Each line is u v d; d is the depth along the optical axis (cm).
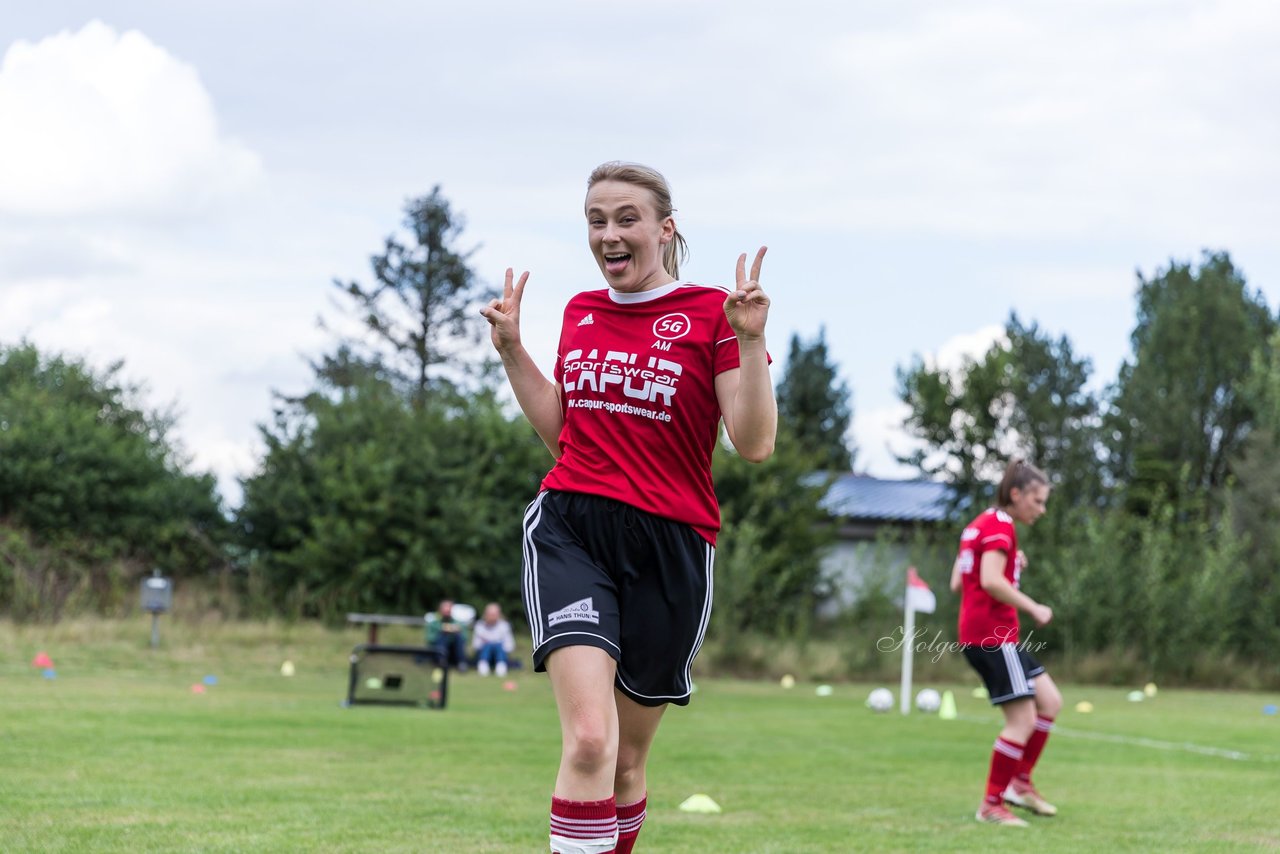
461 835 677
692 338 446
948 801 910
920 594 1984
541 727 1452
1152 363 4941
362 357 5662
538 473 3584
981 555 842
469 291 5747
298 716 1473
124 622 2881
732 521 3388
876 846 690
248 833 659
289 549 3444
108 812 717
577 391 455
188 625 2939
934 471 3953
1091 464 3966
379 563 3250
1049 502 3319
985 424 3881
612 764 413
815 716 1827
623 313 459
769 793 933
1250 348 4822
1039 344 4362
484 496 3469
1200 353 4869
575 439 456
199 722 1323
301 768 973
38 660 2186
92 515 3212
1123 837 752
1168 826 805
